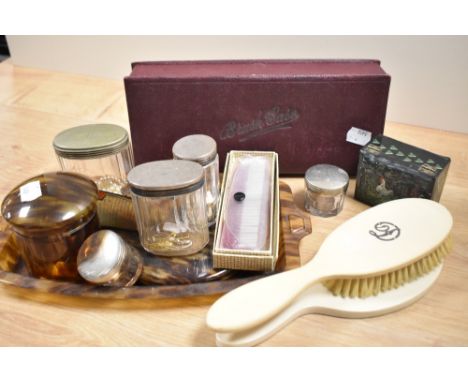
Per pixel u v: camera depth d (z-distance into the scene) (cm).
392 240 38
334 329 36
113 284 37
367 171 46
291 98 48
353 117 49
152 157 52
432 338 35
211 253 42
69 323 37
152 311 37
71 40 72
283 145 51
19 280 38
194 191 38
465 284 39
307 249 43
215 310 32
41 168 55
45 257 38
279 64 50
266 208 42
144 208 40
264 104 48
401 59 58
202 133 50
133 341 35
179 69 49
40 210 36
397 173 44
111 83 74
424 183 43
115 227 45
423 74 58
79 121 64
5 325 36
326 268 36
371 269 36
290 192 49
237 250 38
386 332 36
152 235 42
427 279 39
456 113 59
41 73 77
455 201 48
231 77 47
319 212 47
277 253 41
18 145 59
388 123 62
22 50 77
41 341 35
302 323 36
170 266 41
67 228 37
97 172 49
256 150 52
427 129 61
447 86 57
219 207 43
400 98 61
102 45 71
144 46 69
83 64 75
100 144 44
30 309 38
